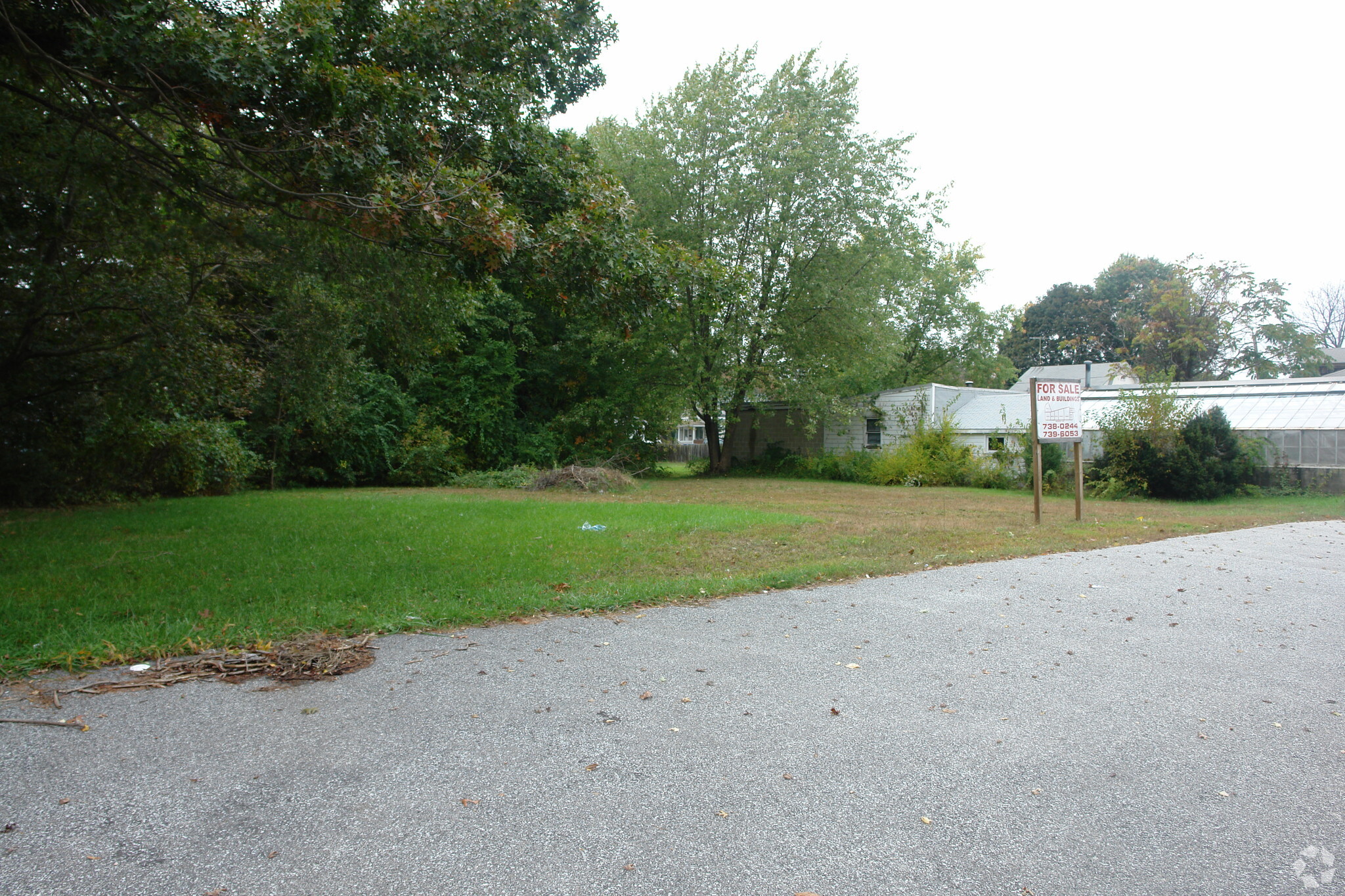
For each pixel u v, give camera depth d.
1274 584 8.23
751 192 27.48
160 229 11.17
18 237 10.73
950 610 6.81
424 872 2.66
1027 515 15.94
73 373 13.94
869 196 28.30
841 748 3.79
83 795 3.16
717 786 3.36
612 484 22.92
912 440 28.20
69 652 4.87
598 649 5.40
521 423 29.52
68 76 7.62
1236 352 45.91
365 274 11.72
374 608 6.32
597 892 2.57
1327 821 3.12
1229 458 21.44
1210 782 3.47
